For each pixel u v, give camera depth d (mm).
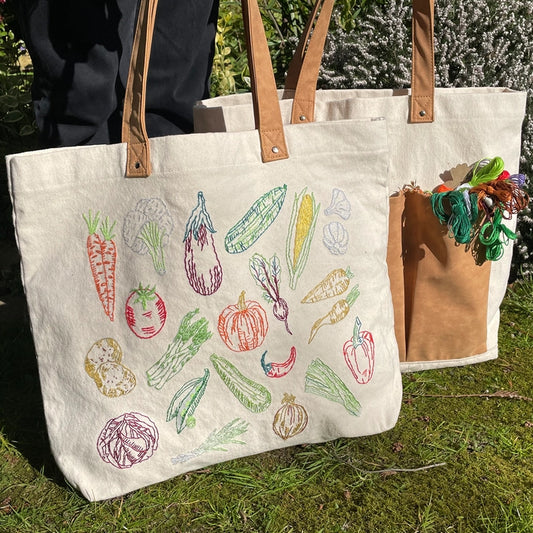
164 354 1298
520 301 2172
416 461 1435
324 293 1395
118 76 1632
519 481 1361
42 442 1510
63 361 1281
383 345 1484
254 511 1297
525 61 2260
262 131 1291
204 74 1892
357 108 1595
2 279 2398
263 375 1370
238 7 2854
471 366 1820
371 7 2461
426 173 1640
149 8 1151
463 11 2182
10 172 1185
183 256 1275
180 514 1294
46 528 1259
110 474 1309
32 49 1478
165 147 1228
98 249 1250
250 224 1312
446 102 1603
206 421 1348
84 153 1212
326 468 1418
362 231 1422
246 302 1330
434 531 1231
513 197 1566
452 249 1604
